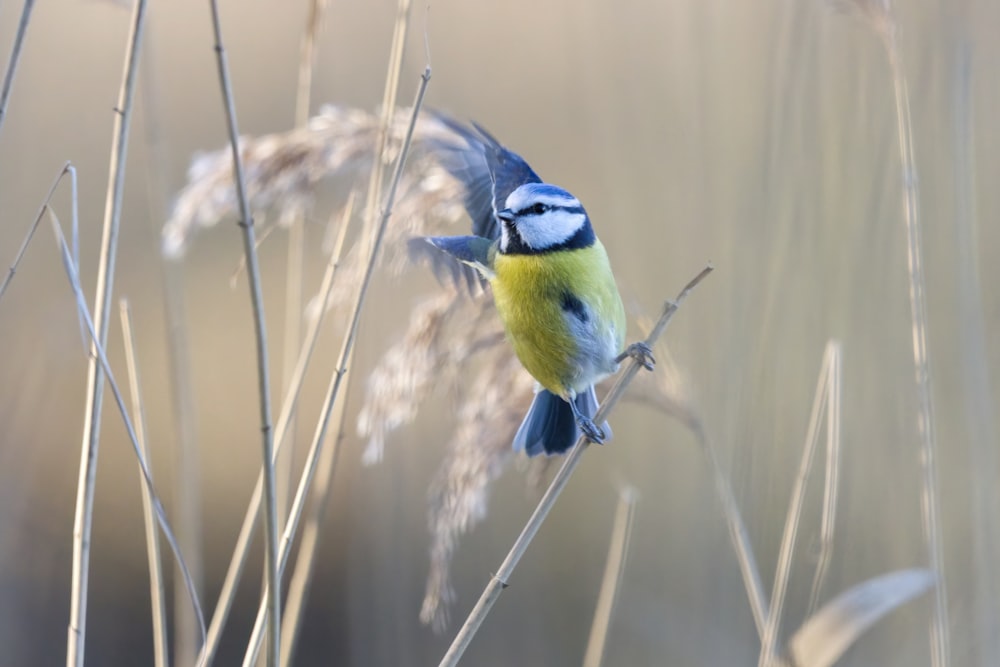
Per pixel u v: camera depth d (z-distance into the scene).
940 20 6.51
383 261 6.45
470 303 6.45
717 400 6.53
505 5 6.73
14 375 6.61
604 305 6.44
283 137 6.45
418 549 6.61
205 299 7.42
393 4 6.64
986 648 6.48
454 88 6.72
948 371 6.53
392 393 6.44
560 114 6.72
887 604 6.38
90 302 6.80
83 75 6.73
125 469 6.80
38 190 6.66
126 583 6.74
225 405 6.97
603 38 6.64
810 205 6.52
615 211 6.61
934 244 6.53
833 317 6.52
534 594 6.62
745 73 6.59
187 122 7.18
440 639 6.61
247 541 6.42
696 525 6.55
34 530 6.67
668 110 6.62
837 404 6.45
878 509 6.53
